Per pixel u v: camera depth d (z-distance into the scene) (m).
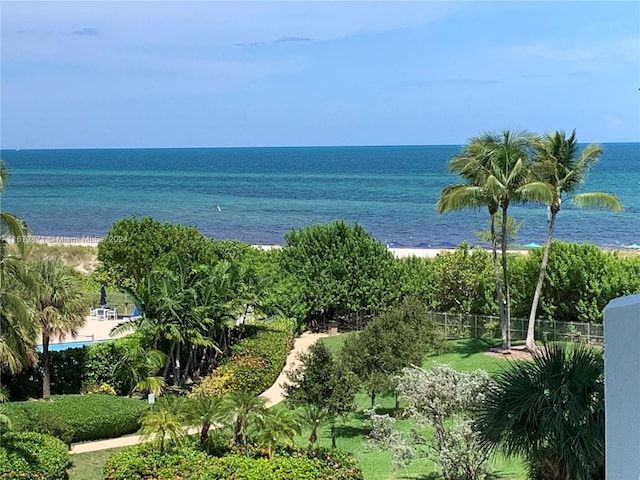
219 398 21.75
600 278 37.03
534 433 11.00
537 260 38.72
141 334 31.98
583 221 108.81
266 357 33.31
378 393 27.77
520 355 34.28
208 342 32.22
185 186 178.62
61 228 111.00
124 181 194.88
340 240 44.41
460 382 19.39
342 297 42.88
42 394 29.94
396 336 27.78
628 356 3.02
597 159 34.88
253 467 19.89
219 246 46.94
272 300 38.44
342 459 20.77
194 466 20.22
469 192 34.62
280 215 124.62
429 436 24.78
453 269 40.81
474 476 19.02
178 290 32.69
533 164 34.41
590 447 10.42
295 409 24.14
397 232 104.94
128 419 26.36
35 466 20.00
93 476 21.95
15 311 23.53
